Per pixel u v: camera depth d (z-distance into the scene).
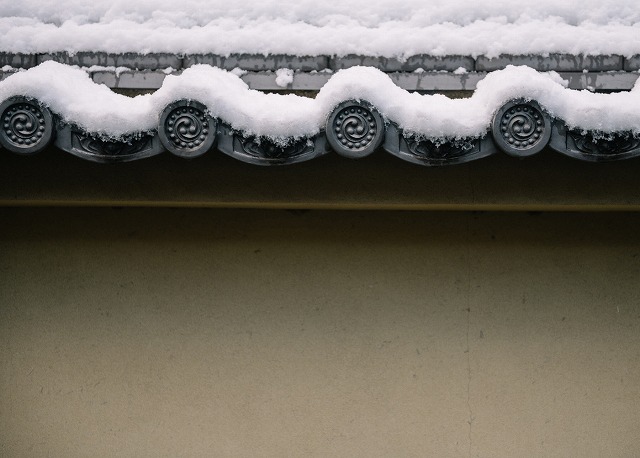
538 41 2.43
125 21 2.55
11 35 2.52
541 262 2.76
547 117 2.06
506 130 2.06
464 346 2.75
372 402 2.74
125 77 2.47
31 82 2.11
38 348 2.79
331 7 2.54
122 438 2.76
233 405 2.75
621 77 2.39
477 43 2.45
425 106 2.13
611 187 2.49
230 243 2.79
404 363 2.75
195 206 2.70
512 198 2.51
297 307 2.78
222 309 2.78
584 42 2.43
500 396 2.73
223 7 2.55
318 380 2.75
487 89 2.18
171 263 2.79
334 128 2.08
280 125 2.09
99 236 2.80
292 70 2.45
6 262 2.80
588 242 2.76
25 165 2.56
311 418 2.74
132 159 2.15
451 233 2.77
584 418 2.72
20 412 2.77
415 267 2.77
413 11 2.53
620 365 2.73
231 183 2.54
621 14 2.51
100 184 2.56
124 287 2.79
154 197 2.56
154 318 2.79
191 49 2.48
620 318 2.74
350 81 2.08
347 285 2.78
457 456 2.72
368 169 2.52
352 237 2.78
